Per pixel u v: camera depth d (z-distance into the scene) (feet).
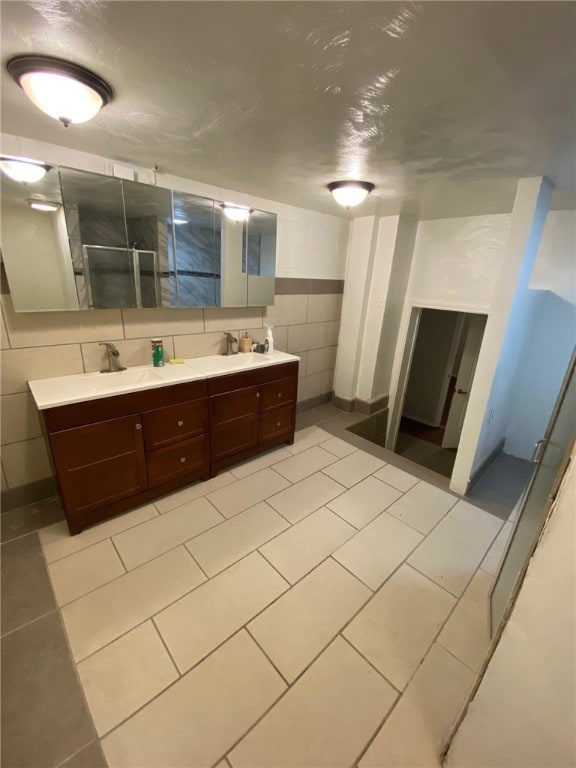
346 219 11.60
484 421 8.04
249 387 8.59
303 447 10.37
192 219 7.86
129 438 6.69
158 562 6.00
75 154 6.11
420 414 17.75
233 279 9.02
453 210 9.61
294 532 6.91
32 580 5.57
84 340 7.09
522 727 3.01
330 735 3.88
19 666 4.40
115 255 6.91
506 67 3.26
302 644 4.82
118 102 4.24
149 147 5.79
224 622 5.06
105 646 4.66
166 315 8.25
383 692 4.31
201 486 8.22
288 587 5.68
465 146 5.19
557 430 4.46
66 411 5.79
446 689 4.38
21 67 3.46
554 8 2.47
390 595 5.65
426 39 2.93
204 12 2.69
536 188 6.52
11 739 3.74
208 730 3.87
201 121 4.72
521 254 6.89
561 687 2.74
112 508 6.86
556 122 4.28
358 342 12.35
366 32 2.87
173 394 7.13
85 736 3.78
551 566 2.71
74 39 3.07
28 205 5.79
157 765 3.59
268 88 3.84
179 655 4.59
